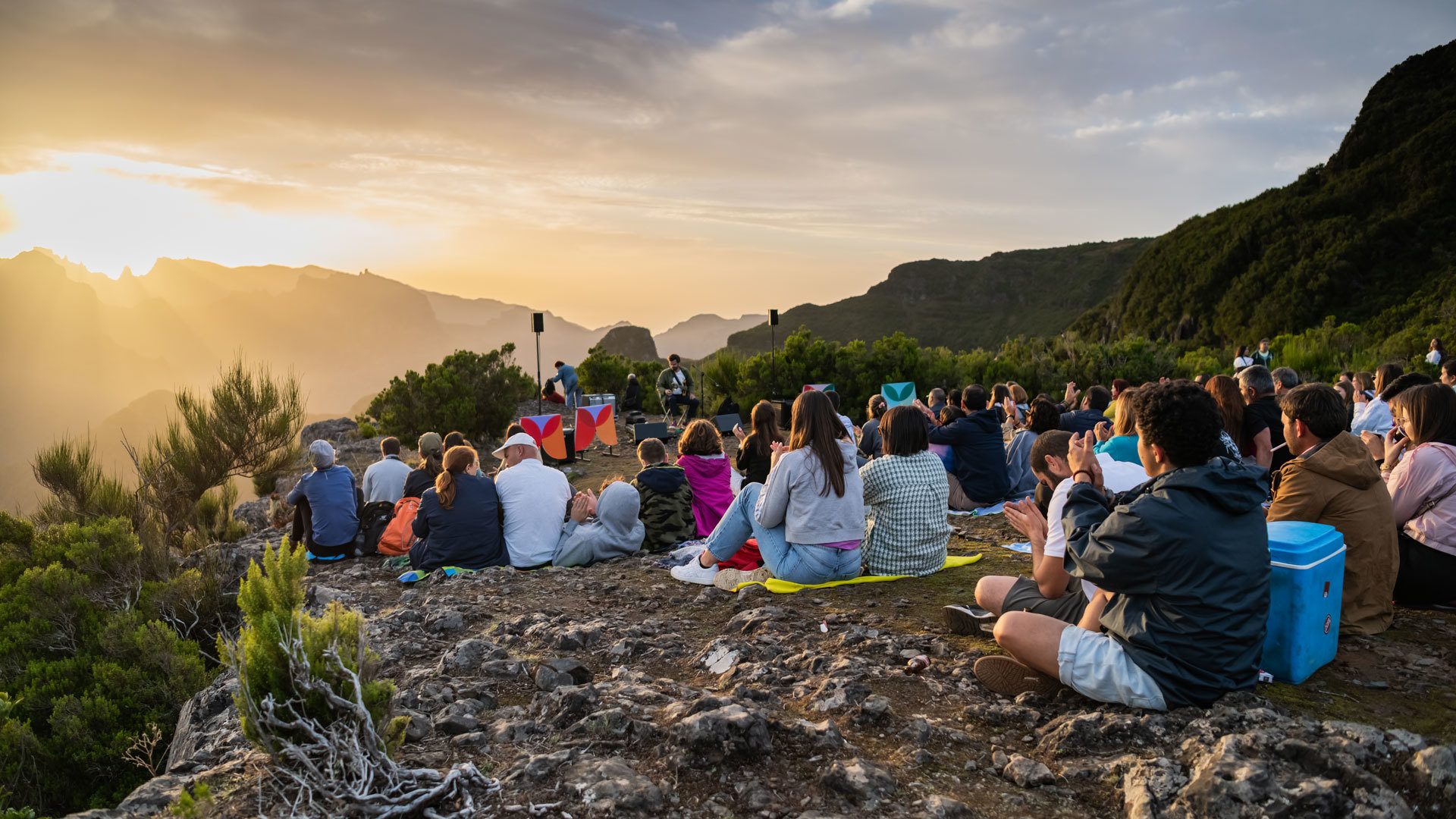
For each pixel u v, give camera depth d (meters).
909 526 5.20
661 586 5.47
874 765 2.49
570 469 13.83
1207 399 2.74
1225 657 2.68
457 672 3.67
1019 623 3.07
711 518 6.98
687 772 2.50
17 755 5.32
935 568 5.31
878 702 2.96
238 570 8.13
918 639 3.89
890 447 5.32
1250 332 72.69
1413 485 4.08
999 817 2.29
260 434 10.37
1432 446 4.08
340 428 20.84
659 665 3.84
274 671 2.21
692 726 2.59
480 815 2.24
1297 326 67.94
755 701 3.11
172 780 2.50
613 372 23.95
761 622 4.28
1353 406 11.09
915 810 2.30
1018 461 8.01
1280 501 3.85
